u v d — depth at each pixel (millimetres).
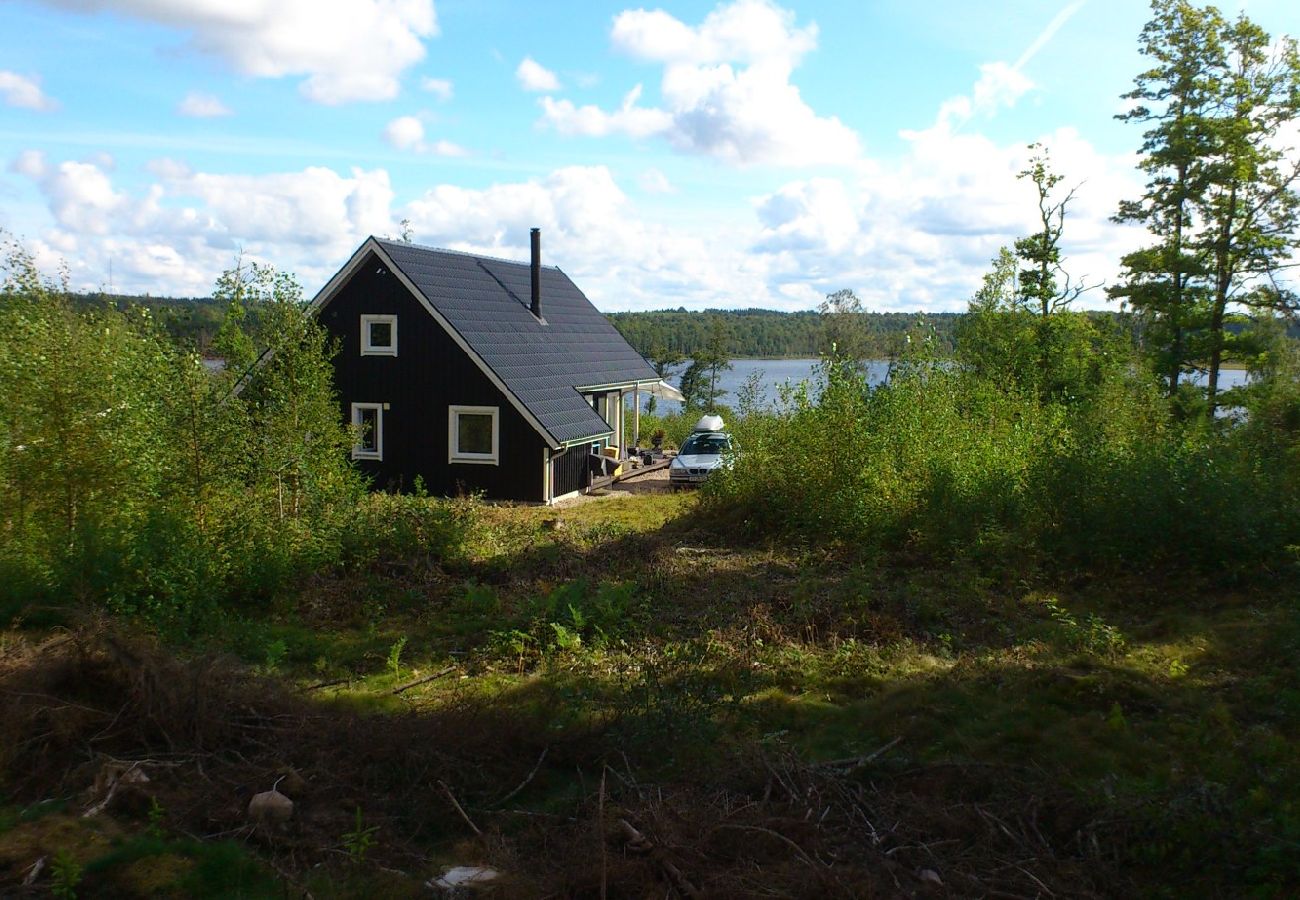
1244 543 11438
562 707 7094
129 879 4504
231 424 11883
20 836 4863
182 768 5793
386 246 22391
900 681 8172
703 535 15828
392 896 4504
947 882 4566
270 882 4594
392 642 9633
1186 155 23859
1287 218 23984
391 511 13586
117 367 11000
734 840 4840
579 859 4715
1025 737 6785
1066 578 11953
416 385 22391
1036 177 25875
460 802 5605
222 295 12883
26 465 10250
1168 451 12836
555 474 22484
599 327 30812
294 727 6348
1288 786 5277
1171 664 8398
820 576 12672
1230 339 24297
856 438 15062
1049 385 23750
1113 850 4895
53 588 9430
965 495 13656
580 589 10656
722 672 8125
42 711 6082
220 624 9523
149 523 10242
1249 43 23750
